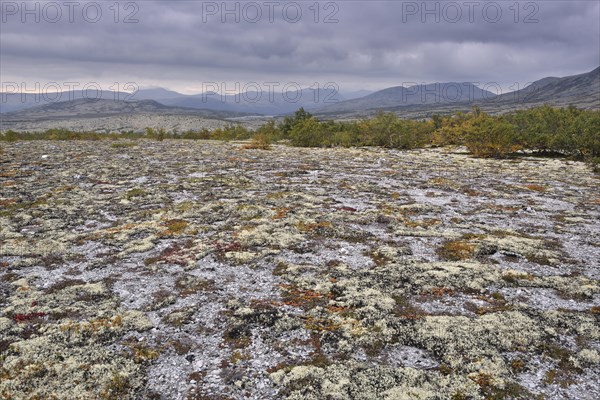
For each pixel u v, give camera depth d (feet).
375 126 256.11
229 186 106.93
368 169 143.33
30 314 40.29
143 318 39.99
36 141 253.24
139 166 140.15
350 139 258.98
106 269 52.44
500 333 37.45
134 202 87.51
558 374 32.42
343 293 45.73
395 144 249.96
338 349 35.70
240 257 56.24
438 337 36.96
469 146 202.18
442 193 101.24
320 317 40.81
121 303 43.52
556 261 55.93
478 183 116.47
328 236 66.39
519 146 192.85
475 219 77.87
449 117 302.25
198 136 356.38
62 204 83.92
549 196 98.84
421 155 197.67
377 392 29.94
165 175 123.34
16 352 34.22
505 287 47.78
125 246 60.44
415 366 33.47
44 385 30.30
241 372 32.73
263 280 49.67
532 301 44.55
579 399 29.71
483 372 32.19
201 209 80.89
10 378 30.89
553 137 189.26
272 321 40.01
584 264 55.16
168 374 32.48
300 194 95.96
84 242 61.87
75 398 29.09
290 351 35.53
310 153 201.67
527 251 58.85
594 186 112.98
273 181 116.06
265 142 258.98
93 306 42.24
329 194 98.37
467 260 56.03
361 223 73.92
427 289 46.88
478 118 254.27
